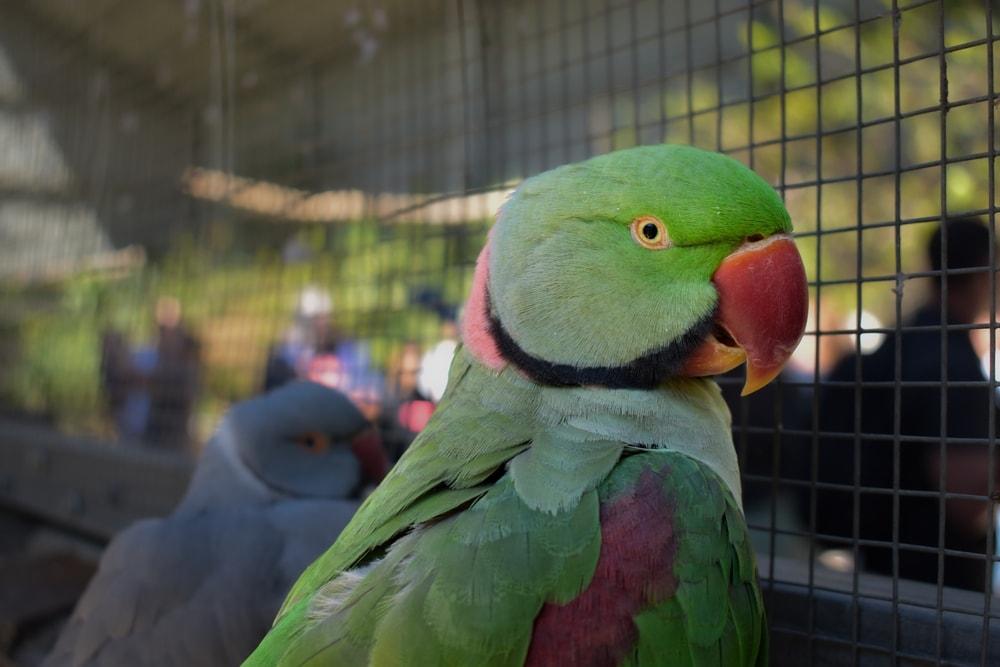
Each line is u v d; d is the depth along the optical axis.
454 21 0.43
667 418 0.24
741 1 0.47
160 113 0.63
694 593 0.22
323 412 0.40
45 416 0.76
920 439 0.24
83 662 0.35
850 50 0.58
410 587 0.22
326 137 0.54
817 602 0.27
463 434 0.25
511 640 0.21
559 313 0.24
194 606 0.35
